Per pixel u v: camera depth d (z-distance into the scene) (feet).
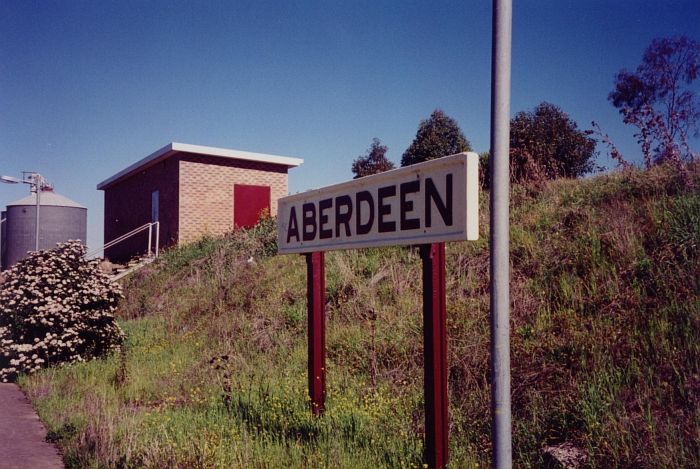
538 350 18.52
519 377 17.56
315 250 19.03
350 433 16.61
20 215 93.76
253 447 16.03
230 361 27.30
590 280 21.56
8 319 34.35
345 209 17.37
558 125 74.38
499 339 8.86
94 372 30.01
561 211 28.22
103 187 99.04
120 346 35.65
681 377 15.20
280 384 22.75
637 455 13.04
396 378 21.13
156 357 31.78
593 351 17.42
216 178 74.38
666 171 26.08
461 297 24.56
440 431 13.32
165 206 75.56
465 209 12.25
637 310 18.74
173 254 63.05
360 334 25.45
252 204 76.79
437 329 13.52
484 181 40.40
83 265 37.17
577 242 24.16
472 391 18.35
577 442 14.35
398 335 23.90
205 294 43.75
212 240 60.39
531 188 33.60
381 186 15.53
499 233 8.89
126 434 17.08
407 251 32.89
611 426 14.11
